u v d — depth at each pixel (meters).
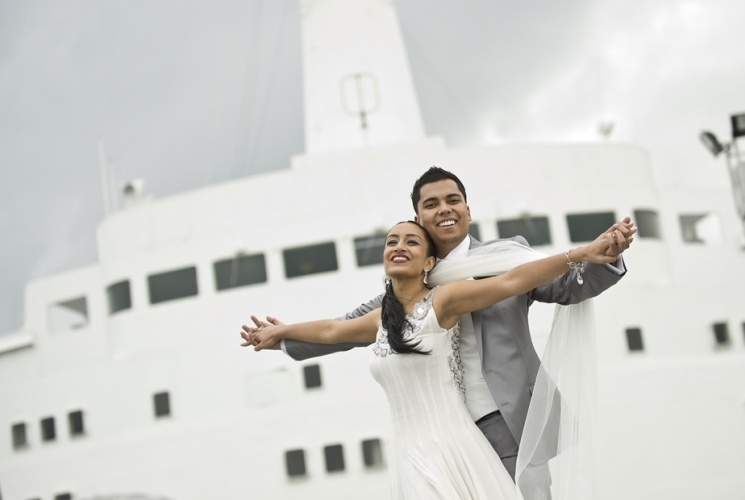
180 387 24.16
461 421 5.16
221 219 24.47
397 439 5.25
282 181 24.22
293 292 23.64
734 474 23.61
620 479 23.22
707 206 26.69
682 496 23.25
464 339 5.38
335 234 23.70
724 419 24.09
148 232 25.17
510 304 5.38
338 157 24.41
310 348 5.79
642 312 24.48
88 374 25.55
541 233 24.27
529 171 24.39
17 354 27.47
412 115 27.56
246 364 23.70
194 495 23.52
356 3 28.81
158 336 24.61
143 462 24.25
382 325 5.30
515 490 5.04
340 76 27.89
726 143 24.17
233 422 23.50
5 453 26.45
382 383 5.30
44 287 27.47
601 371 23.84
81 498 24.98
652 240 25.17
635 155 25.39
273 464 23.06
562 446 5.23
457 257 5.57
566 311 5.44
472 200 24.00
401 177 23.86
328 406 23.08
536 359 5.38
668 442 23.66
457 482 5.04
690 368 24.27
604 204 24.64
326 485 22.78
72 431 25.66
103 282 26.20
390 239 5.33
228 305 24.06
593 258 4.97
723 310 25.20
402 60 28.25
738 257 26.39
